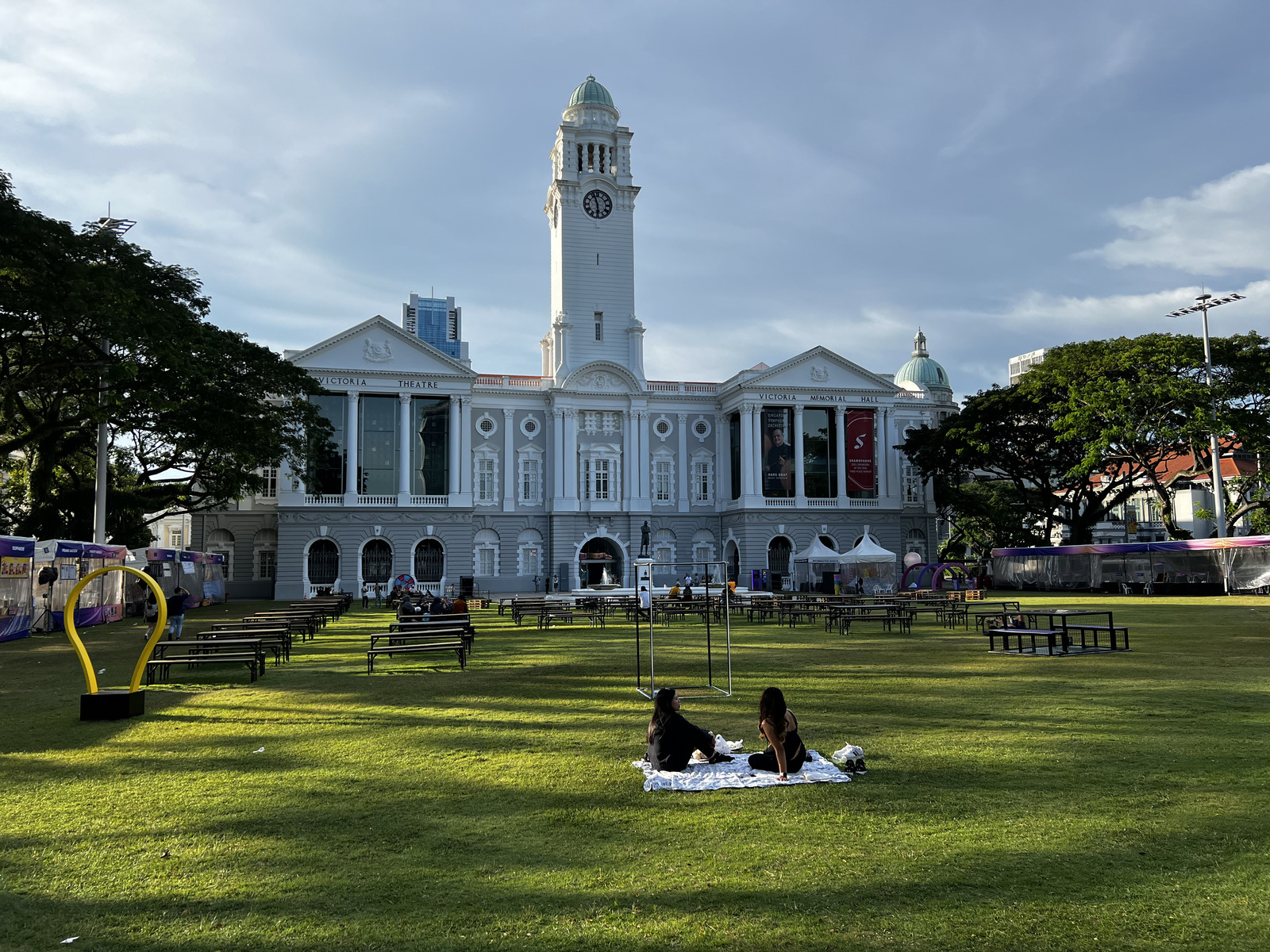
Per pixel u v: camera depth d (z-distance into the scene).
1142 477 63.50
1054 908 6.77
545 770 11.06
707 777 10.40
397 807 9.58
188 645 20.36
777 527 73.50
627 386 74.69
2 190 29.44
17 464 49.47
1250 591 51.81
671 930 6.48
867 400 76.50
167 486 49.91
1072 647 23.95
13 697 17.89
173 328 35.72
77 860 8.07
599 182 76.62
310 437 54.81
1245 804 9.18
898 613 33.78
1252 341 57.47
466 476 69.50
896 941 6.27
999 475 73.75
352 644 29.05
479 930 6.54
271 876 7.64
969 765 10.98
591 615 37.75
